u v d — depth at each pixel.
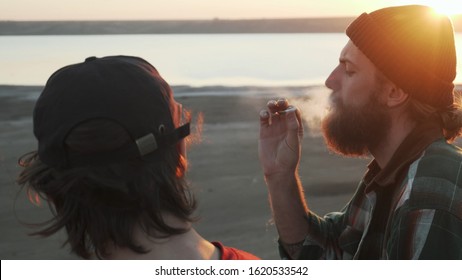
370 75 2.24
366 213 2.51
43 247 6.10
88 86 1.27
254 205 7.49
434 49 2.18
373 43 2.20
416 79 2.17
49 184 1.28
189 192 1.42
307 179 8.60
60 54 39.09
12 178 8.82
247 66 29.47
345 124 2.28
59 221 1.30
